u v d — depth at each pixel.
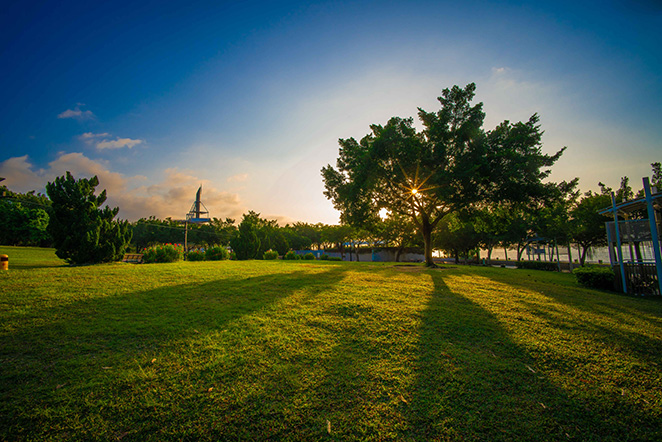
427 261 21.12
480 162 16.61
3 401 3.07
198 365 3.95
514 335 5.30
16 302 6.10
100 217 14.38
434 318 6.14
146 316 5.72
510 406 3.32
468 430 2.93
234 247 25.38
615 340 5.17
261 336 4.93
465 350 4.67
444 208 21.70
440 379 3.81
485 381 3.81
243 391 3.41
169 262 17.66
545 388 3.69
